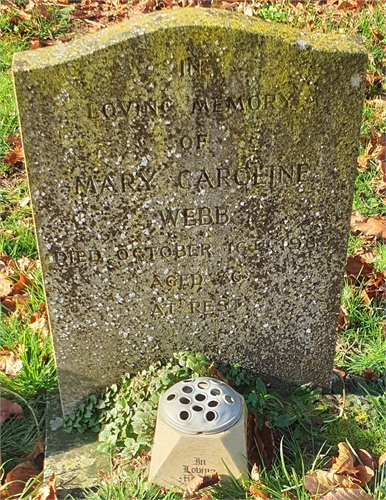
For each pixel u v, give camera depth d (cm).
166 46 99
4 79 248
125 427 121
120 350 127
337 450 121
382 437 124
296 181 113
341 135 110
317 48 102
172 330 127
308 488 111
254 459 118
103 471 118
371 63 254
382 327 149
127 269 118
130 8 323
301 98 106
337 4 312
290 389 136
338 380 138
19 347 140
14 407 129
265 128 108
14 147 215
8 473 116
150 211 113
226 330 128
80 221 112
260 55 101
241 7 313
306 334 130
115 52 99
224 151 109
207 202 114
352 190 116
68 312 121
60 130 104
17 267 167
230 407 111
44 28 295
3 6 304
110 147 106
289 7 308
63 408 129
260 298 125
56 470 118
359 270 165
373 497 112
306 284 124
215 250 119
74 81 100
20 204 191
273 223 117
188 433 108
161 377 123
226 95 104
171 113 104
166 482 112
